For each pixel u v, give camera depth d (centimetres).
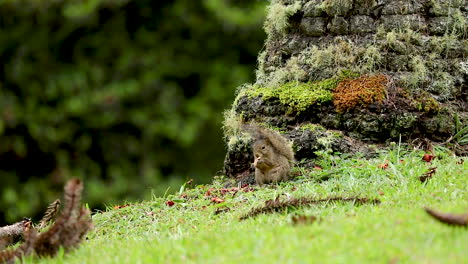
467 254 459
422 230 542
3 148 1480
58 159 1514
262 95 1211
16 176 1484
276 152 1055
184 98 1620
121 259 568
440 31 1178
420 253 470
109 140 1554
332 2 1191
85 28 1600
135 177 1540
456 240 498
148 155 1556
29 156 1505
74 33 1600
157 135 1570
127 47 1611
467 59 1180
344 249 489
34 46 1572
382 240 513
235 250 517
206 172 1566
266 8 1323
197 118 1589
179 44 1631
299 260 466
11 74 1550
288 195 887
